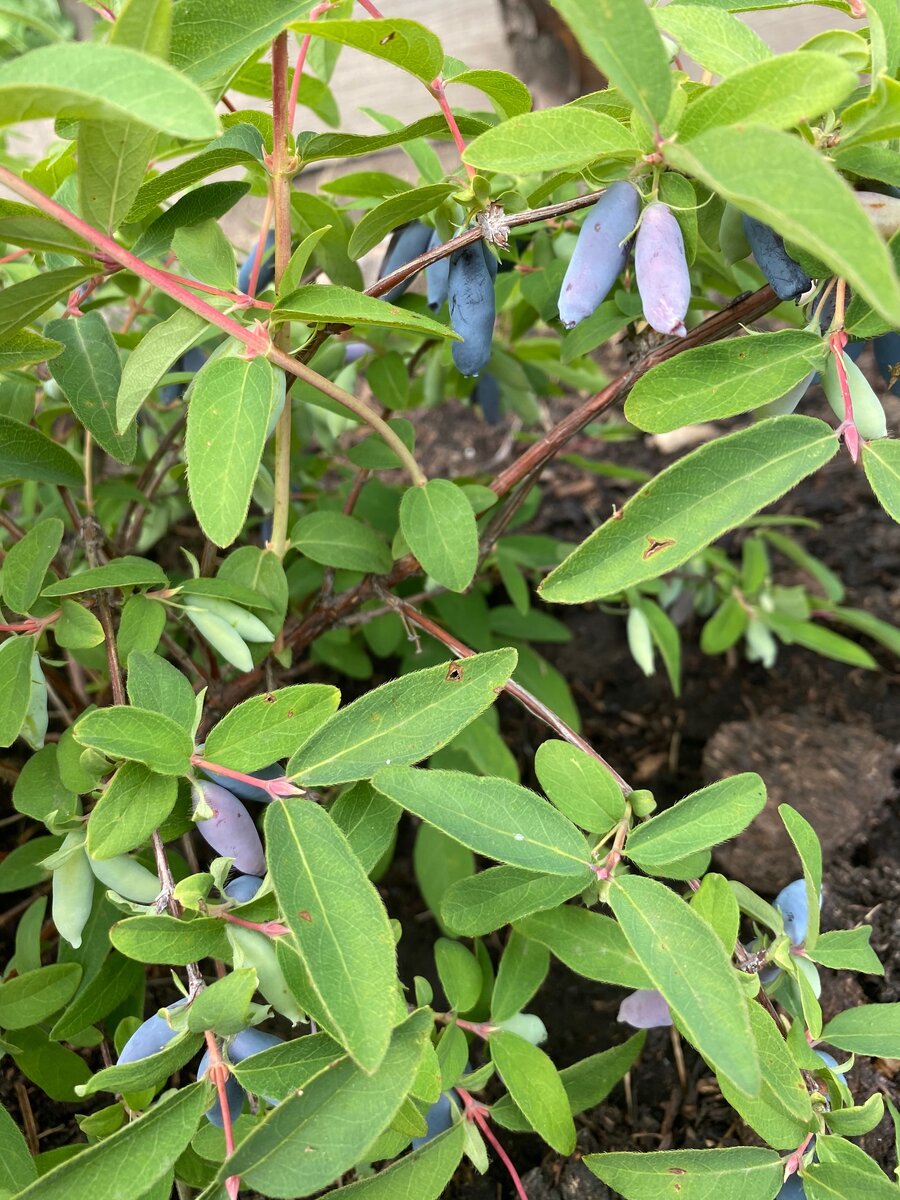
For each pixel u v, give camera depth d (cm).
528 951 23
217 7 18
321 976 15
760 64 15
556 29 60
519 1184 22
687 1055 31
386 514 37
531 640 46
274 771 22
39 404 35
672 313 18
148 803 18
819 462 18
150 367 20
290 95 24
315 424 37
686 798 19
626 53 15
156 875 22
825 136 18
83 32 69
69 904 20
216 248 21
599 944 21
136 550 37
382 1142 19
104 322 24
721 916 20
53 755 23
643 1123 29
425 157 29
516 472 27
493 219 21
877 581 47
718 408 19
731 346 19
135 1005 26
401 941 35
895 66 18
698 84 20
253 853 19
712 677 44
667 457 54
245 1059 17
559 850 18
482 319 23
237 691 29
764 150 14
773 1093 19
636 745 42
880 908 32
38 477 26
